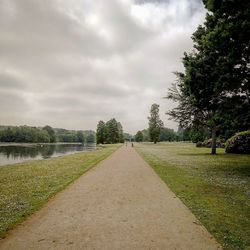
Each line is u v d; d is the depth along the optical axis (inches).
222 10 581.6
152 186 452.8
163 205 330.3
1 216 285.6
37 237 227.9
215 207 322.0
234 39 591.8
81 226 253.9
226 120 719.7
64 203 339.9
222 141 2078.0
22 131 6594.5
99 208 315.9
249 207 325.4
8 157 1669.5
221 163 852.0
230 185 472.1
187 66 824.3
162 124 3868.1
